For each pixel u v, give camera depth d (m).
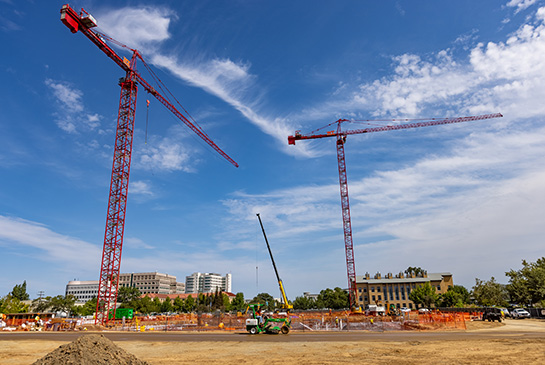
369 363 19.22
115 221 83.25
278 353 23.86
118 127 90.56
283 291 69.19
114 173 87.25
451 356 20.88
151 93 104.00
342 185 141.75
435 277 162.25
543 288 68.69
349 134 149.25
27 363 21.69
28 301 149.88
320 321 52.34
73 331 56.41
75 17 80.25
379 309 87.44
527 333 34.84
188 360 21.59
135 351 26.72
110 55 89.69
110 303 76.88
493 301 98.81
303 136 149.88
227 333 44.22
